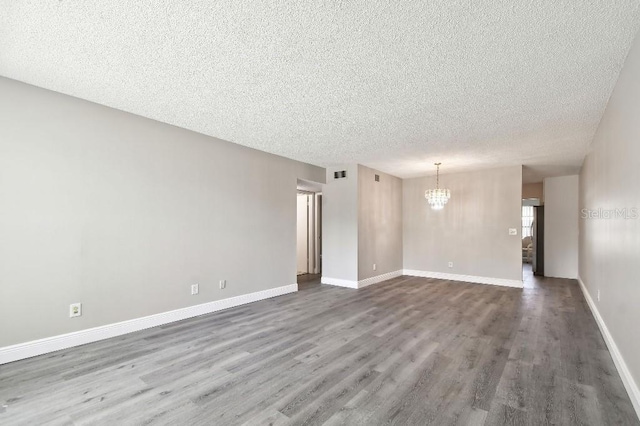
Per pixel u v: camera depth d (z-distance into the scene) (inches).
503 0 65.3
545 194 288.8
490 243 246.4
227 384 89.4
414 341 123.0
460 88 107.3
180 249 150.3
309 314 160.4
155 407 78.0
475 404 79.4
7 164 102.5
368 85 105.9
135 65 94.0
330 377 93.7
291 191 214.8
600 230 142.0
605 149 126.3
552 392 85.0
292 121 141.4
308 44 82.7
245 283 182.1
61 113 113.7
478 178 253.4
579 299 194.4
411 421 72.7
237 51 86.4
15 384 88.7
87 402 80.1
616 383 89.9
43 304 109.2
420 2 66.4
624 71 90.4
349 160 219.3
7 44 82.7
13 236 103.3
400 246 289.7
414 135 160.4
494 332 133.4
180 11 69.8
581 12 68.7
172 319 146.3
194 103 122.2
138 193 135.1
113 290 126.8
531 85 104.5
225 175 171.8
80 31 77.3
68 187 115.3
